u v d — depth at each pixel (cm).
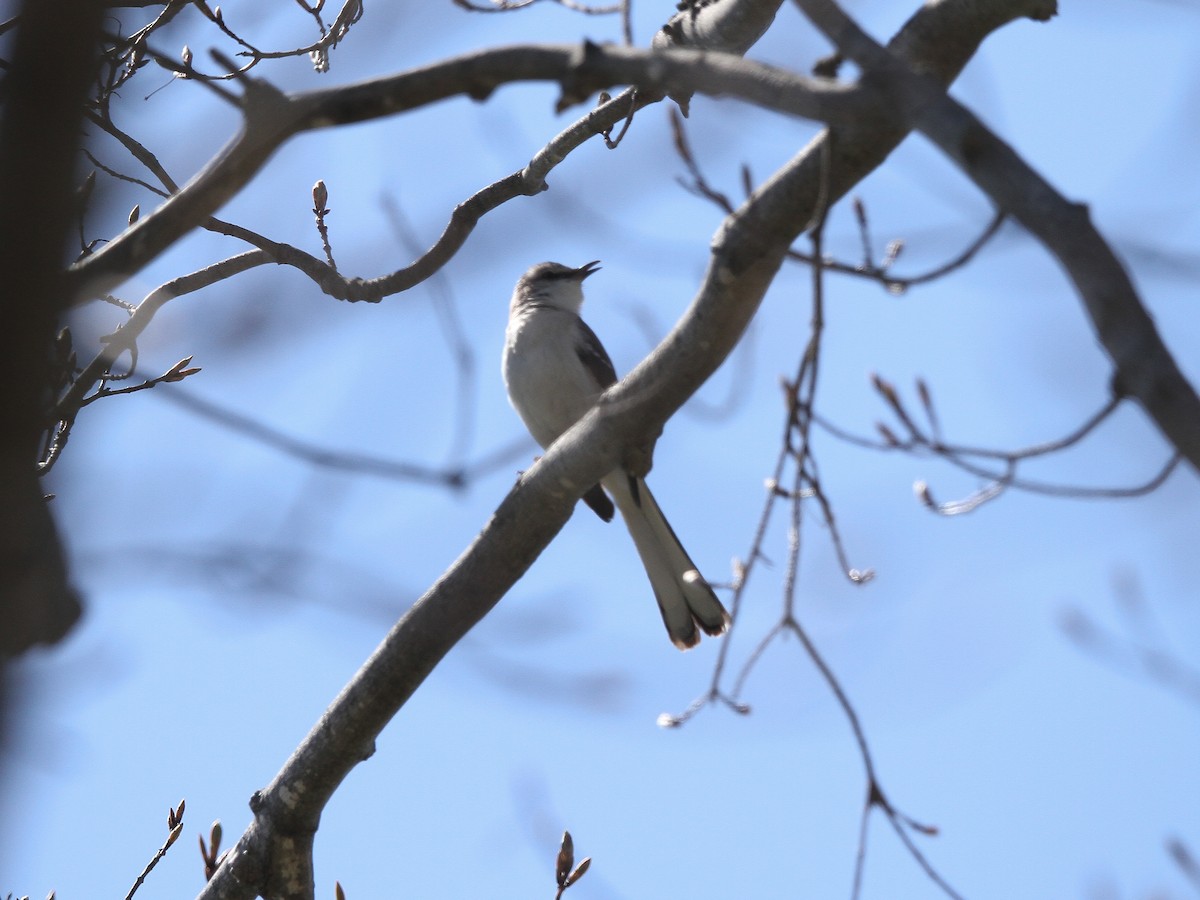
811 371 564
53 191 366
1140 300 444
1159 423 426
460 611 786
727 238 656
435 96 526
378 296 810
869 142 624
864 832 607
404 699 803
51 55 362
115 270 571
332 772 814
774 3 809
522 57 512
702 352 693
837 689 611
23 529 412
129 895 762
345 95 530
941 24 634
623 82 506
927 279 545
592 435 738
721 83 493
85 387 727
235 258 812
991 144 472
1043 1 612
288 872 831
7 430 381
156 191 738
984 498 707
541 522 771
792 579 605
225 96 536
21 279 366
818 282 548
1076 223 455
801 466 588
